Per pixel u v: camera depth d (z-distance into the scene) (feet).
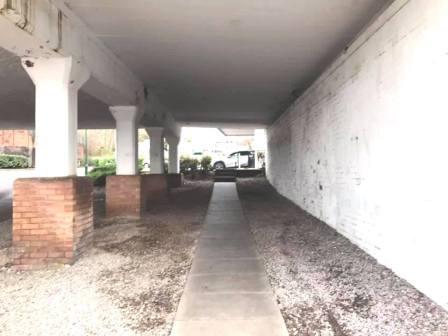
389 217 13.83
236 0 14.71
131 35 18.25
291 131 35.60
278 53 21.06
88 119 44.62
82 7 15.28
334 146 20.98
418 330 9.78
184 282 13.79
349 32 18.06
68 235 15.65
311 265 15.51
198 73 25.26
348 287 12.88
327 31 17.85
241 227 23.80
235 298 12.22
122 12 15.75
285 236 20.90
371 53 15.19
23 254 15.55
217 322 10.50
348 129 18.38
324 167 23.32
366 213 16.17
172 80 27.17
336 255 16.58
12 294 12.76
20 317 11.00
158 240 20.22
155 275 14.58
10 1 11.48
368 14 16.01
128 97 24.16
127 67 23.67
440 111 10.32
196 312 11.16
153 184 33.99
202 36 18.43
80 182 16.52
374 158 15.15
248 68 24.12
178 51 20.66
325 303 11.77
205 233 22.04
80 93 28.04
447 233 10.19
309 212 27.96
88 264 15.80
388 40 13.52
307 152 28.43
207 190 47.62
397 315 10.64
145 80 27.25
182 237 20.99
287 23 16.90
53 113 15.89
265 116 45.47
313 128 26.27
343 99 19.08
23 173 85.05
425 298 11.28
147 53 20.93
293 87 29.60
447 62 9.96
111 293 12.80
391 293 11.99
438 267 10.71
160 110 36.40
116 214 26.78
